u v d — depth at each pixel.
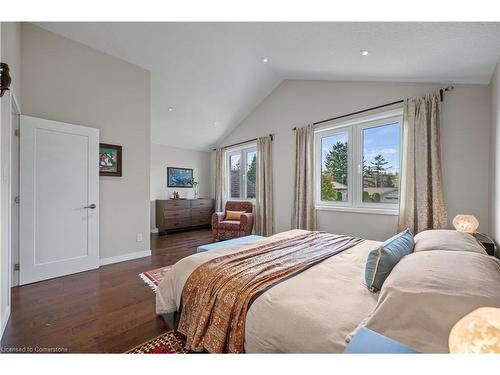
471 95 2.53
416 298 0.81
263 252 1.90
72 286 2.53
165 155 5.99
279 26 2.37
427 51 2.08
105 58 3.28
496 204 2.15
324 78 3.64
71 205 2.88
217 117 5.14
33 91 2.69
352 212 3.48
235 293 1.27
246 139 5.31
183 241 4.77
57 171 2.77
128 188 3.53
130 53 3.35
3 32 1.90
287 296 1.17
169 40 3.14
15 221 2.50
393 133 3.16
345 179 3.65
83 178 2.98
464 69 2.26
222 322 1.25
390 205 3.18
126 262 3.39
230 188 6.09
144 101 3.70
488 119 2.44
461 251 1.24
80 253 2.96
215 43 3.23
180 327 1.53
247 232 4.49
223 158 6.07
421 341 0.72
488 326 0.55
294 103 4.24
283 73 3.94
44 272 2.68
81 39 3.01
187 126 5.32
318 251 1.92
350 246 2.08
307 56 2.93
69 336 1.66
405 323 0.78
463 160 2.56
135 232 3.60
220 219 4.88
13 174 2.49
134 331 1.72
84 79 3.08
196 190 6.59
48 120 2.71
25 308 2.05
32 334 1.68
